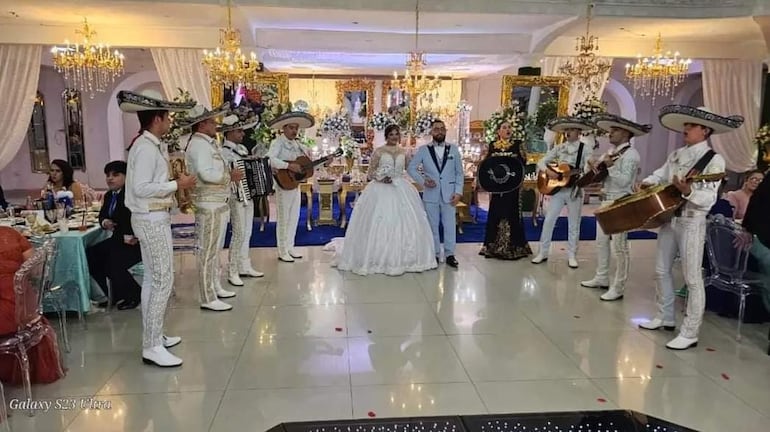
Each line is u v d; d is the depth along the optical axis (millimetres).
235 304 4715
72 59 7676
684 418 2969
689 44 9461
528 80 9133
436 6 6938
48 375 3289
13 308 3035
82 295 4145
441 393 3211
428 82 9227
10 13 7137
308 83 14016
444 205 5941
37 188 12102
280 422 2893
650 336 4098
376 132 13922
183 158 4695
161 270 3480
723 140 10375
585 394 3215
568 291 5168
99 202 5738
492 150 6328
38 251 3199
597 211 4215
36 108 11789
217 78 7688
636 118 13164
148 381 3334
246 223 5387
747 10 7078
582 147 5922
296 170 6043
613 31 8430
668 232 4086
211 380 3352
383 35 9297
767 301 4191
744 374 3490
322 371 3477
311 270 5789
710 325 4352
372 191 5723
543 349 3840
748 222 4047
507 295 5023
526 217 9109
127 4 6641
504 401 3127
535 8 7086
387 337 4020
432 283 5355
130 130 12852
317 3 6742
